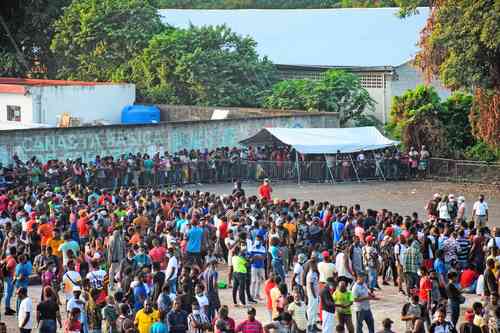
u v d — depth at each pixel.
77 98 65.06
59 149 51.72
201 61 69.25
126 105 68.06
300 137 53.22
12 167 47.19
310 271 26.19
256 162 53.41
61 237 30.83
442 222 34.19
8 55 78.62
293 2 116.25
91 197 37.00
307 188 52.09
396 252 31.14
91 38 75.75
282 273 30.47
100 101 66.44
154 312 22.64
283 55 75.19
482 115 53.25
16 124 60.19
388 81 68.31
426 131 57.53
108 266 30.41
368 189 52.00
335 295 25.36
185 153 52.69
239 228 32.12
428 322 25.86
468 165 54.59
